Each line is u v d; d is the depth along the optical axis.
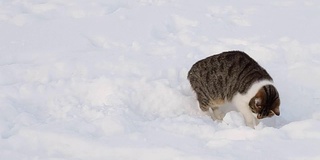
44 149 6.50
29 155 6.31
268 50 10.13
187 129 7.08
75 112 7.67
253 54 10.02
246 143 6.50
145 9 12.75
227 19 12.24
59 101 8.07
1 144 6.57
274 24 11.81
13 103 7.89
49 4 13.17
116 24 11.71
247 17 12.34
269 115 7.49
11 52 10.09
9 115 7.46
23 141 6.64
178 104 8.30
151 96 8.34
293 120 8.02
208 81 8.06
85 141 6.56
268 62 9.73
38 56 9.93
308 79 9.00
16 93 8.23
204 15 12.35
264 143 6.49
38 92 8.32
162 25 11.68
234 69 7.89
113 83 8.58
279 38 10.88
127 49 10.37
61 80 8.69
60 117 7.55
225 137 6.86
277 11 12.80
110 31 11.30
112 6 13.23
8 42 10.60
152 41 10.78
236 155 6.20
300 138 6.64
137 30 11.36
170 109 8.23
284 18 12.23
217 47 10.37
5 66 9.29
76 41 10.65
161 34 11.35
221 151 6.31
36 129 6.86
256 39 10.84
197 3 13.45
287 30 11.36
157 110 8.21
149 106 8.23
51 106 7.94
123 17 12.19
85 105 7.88
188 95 8.65
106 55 9.91
